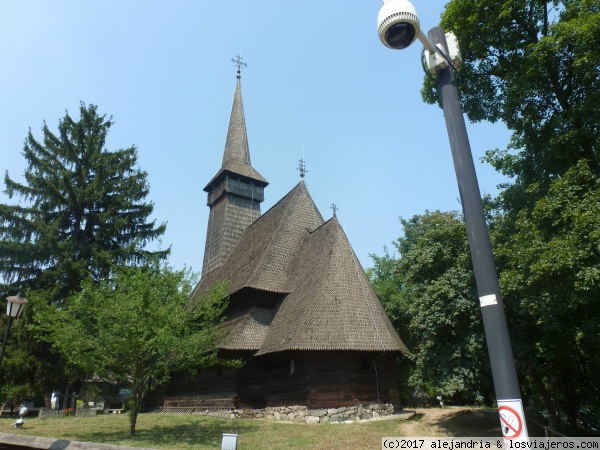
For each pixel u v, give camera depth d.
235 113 41.62
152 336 14.48
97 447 7.22
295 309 21.11
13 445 7.61
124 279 15.50
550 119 14.26
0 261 27.12
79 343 14.14
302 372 18.77
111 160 31.83
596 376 20.33
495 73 16.78
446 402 28.72
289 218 27.22
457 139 4.57
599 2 11.77
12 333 24.94
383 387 19.72
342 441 13.42
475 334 14.68
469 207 4.28
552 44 12.43
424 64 5.10
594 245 9.91
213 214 37.50
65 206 29.70
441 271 16.81
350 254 22.81
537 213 11.58
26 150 29.47
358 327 19.48
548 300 11.35
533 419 15.70
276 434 14.70
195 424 17.62
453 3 15.59
